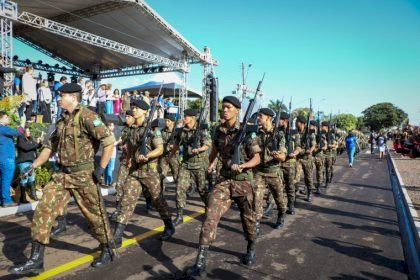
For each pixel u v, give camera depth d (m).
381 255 4.57
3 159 6.43
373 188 10.17
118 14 15.95
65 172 3.67
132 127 4.86
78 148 3.63
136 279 3.62
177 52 19.80
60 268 3.83
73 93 3.66
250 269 3.99
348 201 8.14
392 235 5.47
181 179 5.91
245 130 3.80
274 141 5.54
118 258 4.17
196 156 5.93
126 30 17.64
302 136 7.77
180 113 19.41
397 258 4.47
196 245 4.73
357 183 11.12
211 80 12.38
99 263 3.89
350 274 3.94
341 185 10.65
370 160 20.78
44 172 8.26
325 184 10.32
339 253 4.61
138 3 14.83
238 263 4.15
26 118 10.70
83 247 4.52
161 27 16.78
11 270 3.41
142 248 4.56
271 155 5.43
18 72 10.93
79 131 3.62
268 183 5.65
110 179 9.23
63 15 16.44
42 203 3.58
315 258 4.40
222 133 4.00
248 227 3.98
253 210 3.92
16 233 5.09
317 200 8.20
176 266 3.99
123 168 6.51
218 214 3.70
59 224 5.10
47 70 21.70
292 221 6.21
